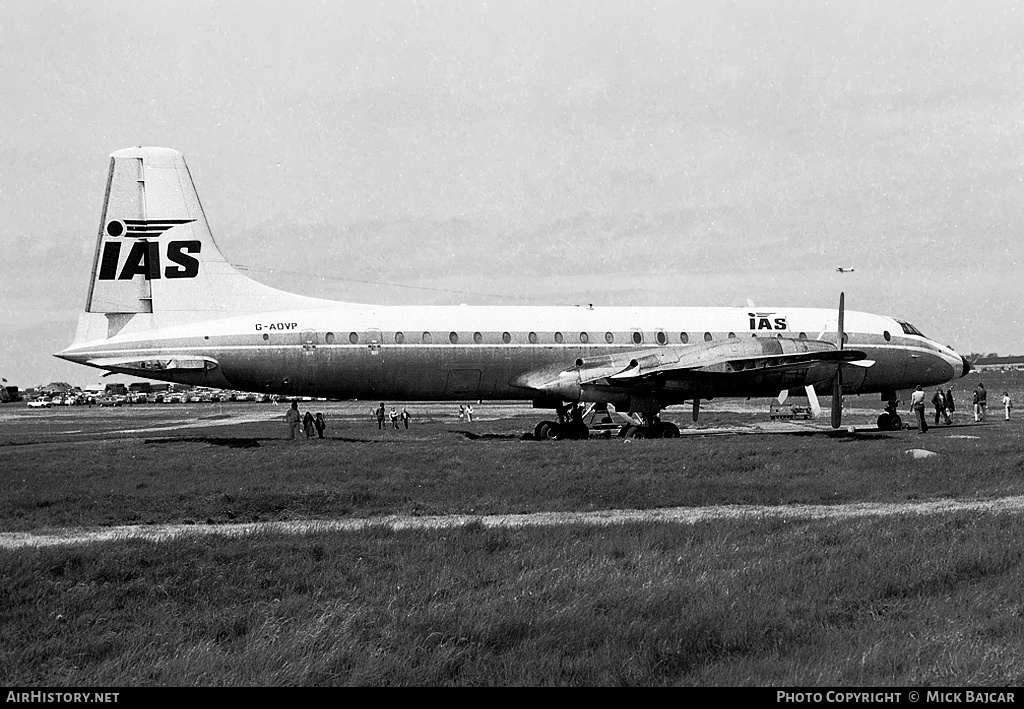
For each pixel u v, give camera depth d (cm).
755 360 7706
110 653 2784
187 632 2891
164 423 13988
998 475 5466
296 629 2853
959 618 2928
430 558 3581
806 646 2745
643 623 2833
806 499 4966
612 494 5031
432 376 7875
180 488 5250
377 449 6906
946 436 7875
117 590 3206
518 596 3075
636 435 8106
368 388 7819
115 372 7319
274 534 3862
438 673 2584
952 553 3469
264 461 6278
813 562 3447
